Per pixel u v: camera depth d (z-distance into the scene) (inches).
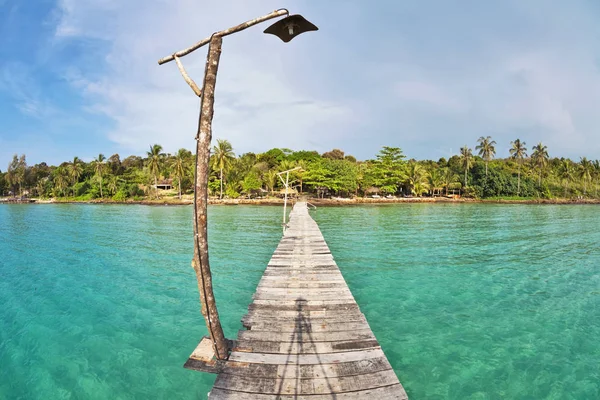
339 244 855.7
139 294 482.9
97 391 267.7
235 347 249.6
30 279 557.9
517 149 3499.0
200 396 260.7
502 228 1205.7
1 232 1113.4
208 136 213.9
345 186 3006.9
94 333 363.9
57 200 3390.7
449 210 2133.4
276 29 229.5
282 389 201.6
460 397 259.1
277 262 521.0
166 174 3641.7
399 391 200.7
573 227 1250.6
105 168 3526.1
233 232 1066.1
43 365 304.0
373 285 518.0
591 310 422.3
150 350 328.5
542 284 526.6
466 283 529.0
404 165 3223.4
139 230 1163.9
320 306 335.0
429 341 343.6
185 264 658.8
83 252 776.3
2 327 380.5
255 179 2861.7
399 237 977.5
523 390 267.4
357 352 243.8
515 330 367.9
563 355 318.0
